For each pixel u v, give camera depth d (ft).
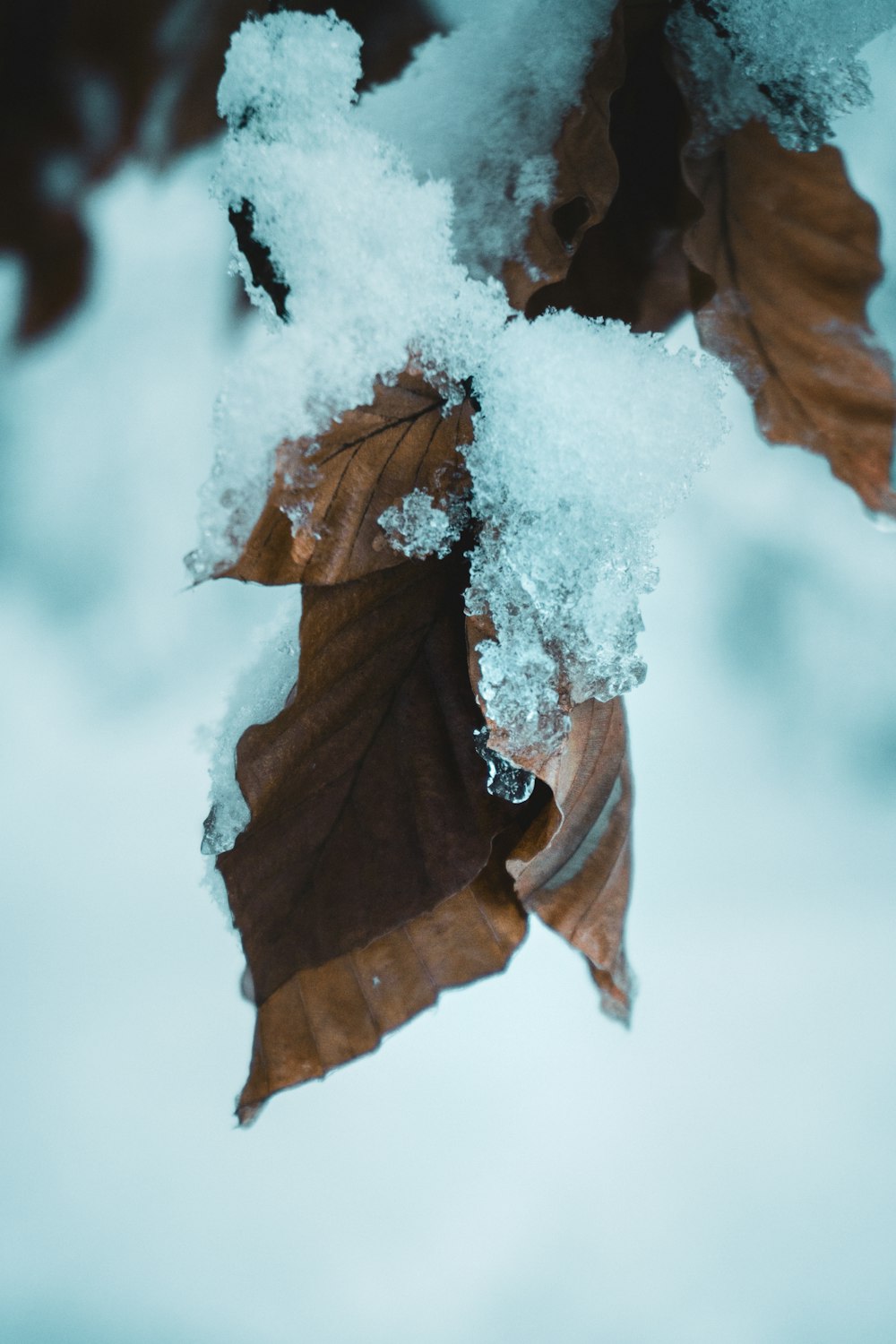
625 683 0.94
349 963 0.97
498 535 0.94
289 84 0.93
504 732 0.93
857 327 1.00
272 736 0.97
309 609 0.95
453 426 0.93
